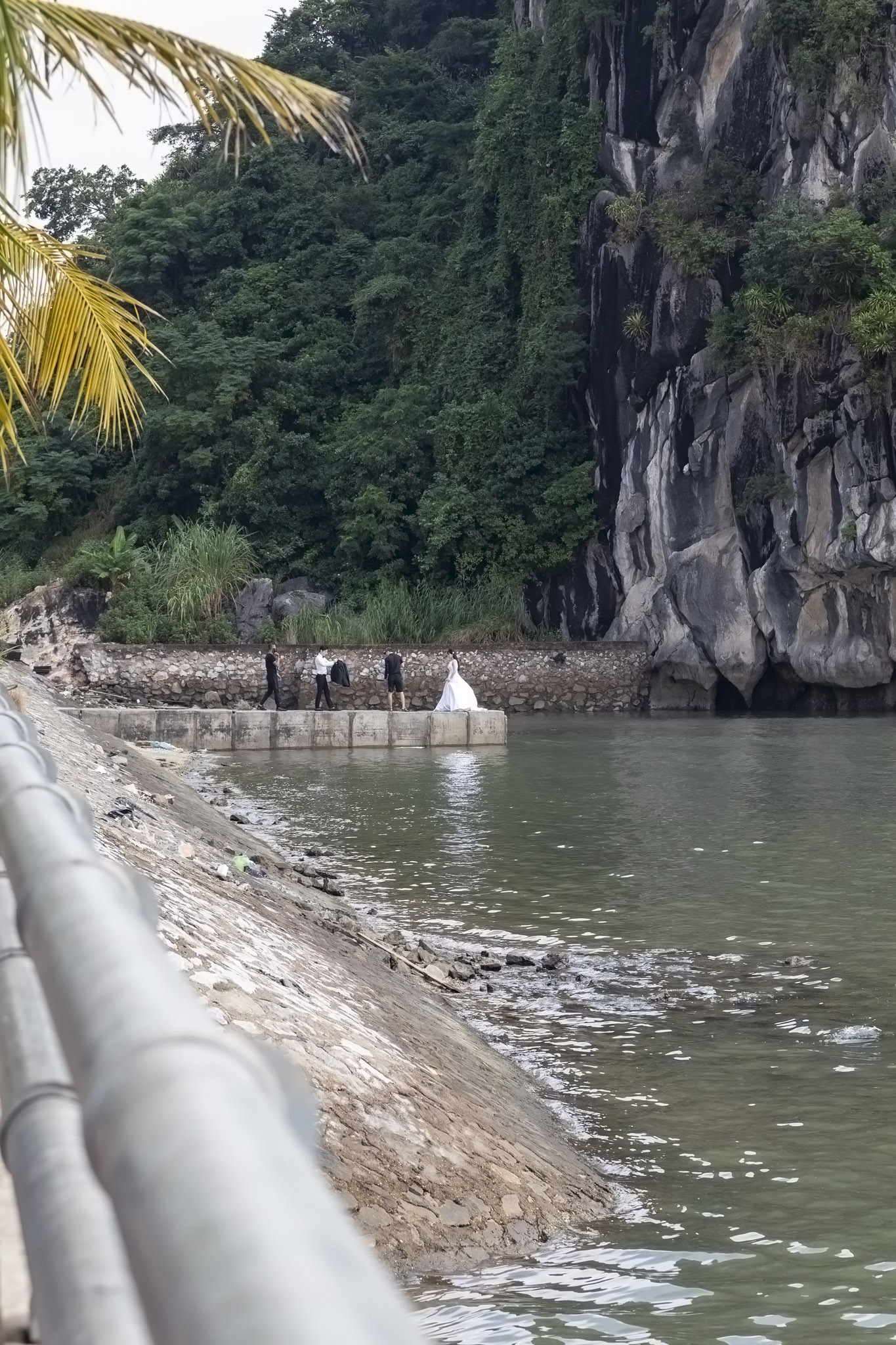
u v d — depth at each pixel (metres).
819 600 42.91
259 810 21.16
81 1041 1.01
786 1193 6.52
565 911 13.51
